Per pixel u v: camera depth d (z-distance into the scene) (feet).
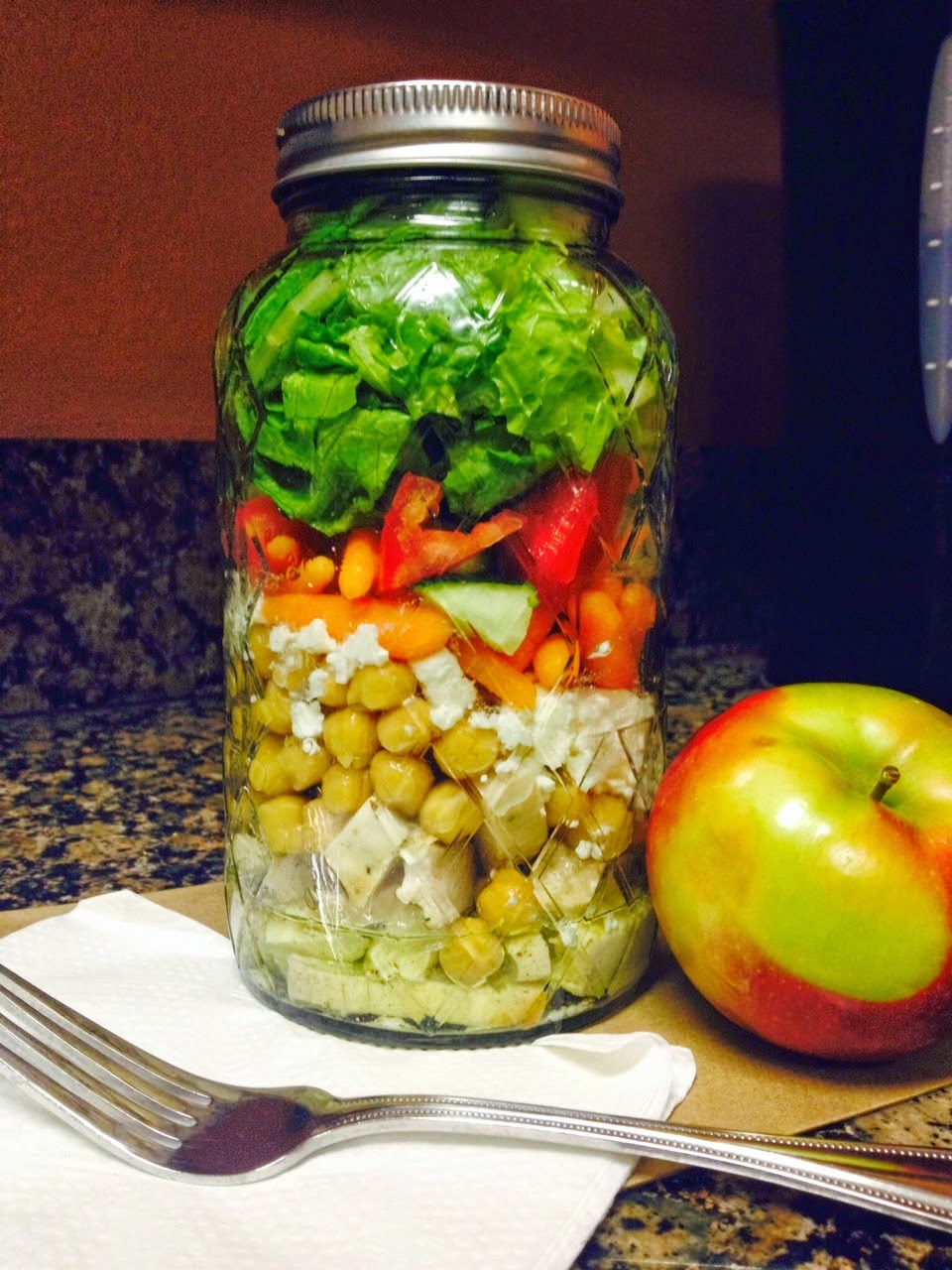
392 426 1.36
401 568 1.39
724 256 3.74
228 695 1.74
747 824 1.38
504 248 1.45
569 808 1.50
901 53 2.48
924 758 1.47
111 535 3.07
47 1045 1.33
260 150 3.02
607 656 1.53
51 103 2.75
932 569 2.64
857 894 1.34
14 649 3.02
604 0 3.34
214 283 3.04
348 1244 1.07
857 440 2.76
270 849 1.56
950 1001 1.38
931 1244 1.11
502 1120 1.21
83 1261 1.05
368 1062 1.44
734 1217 1.15
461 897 1.47
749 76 3.67
